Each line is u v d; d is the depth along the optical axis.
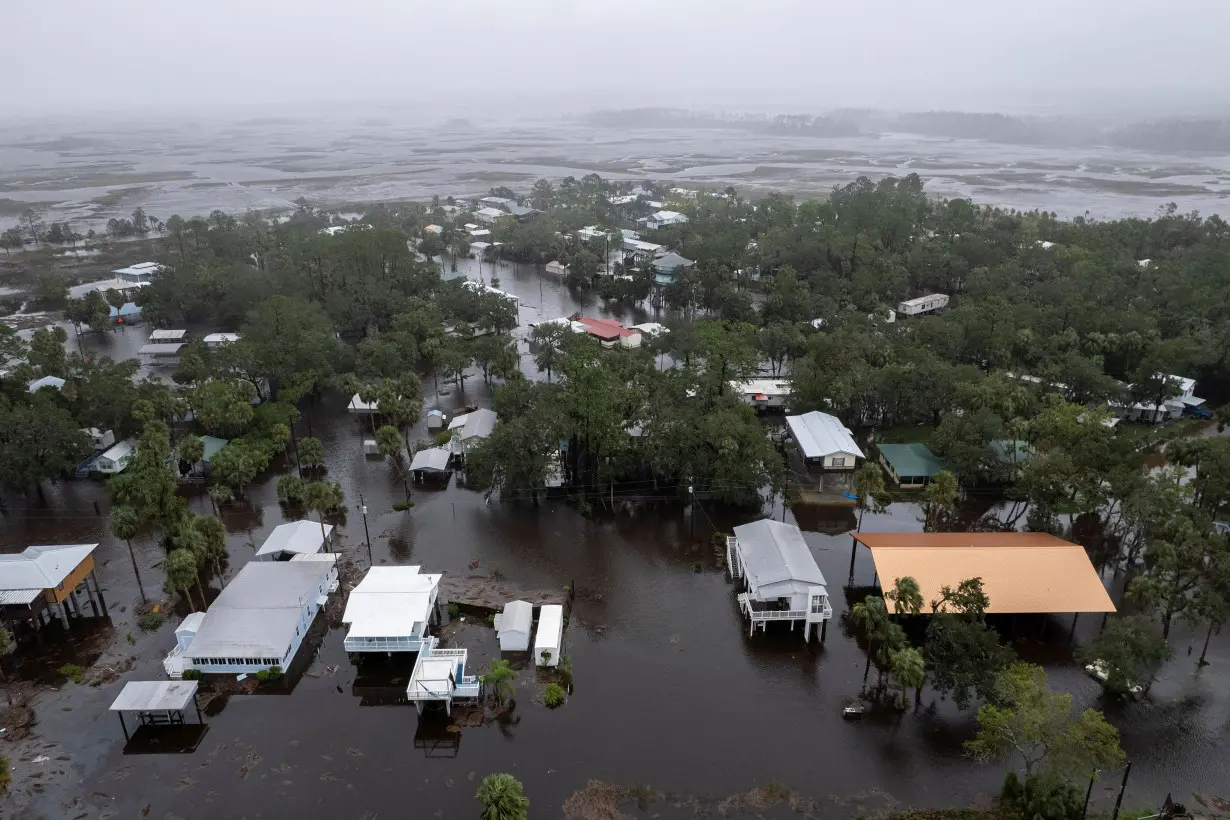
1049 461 101.94
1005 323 157.25
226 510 111.69
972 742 65.19
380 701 75.31
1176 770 66.19
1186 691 75.19
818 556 100.06
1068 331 154.50
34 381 147.38
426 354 166.50
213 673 78.25
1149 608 86.75
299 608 82.44
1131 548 98.50
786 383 148.88
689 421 113.81
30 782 65.69
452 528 106.44
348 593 91.81
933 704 74.31
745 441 110.44
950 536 91.12
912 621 83.38
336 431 139.12
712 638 84.12
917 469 116.81
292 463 126.25
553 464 115.69
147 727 71.88
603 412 109.88
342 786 65.12
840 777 65.94
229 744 69.88
